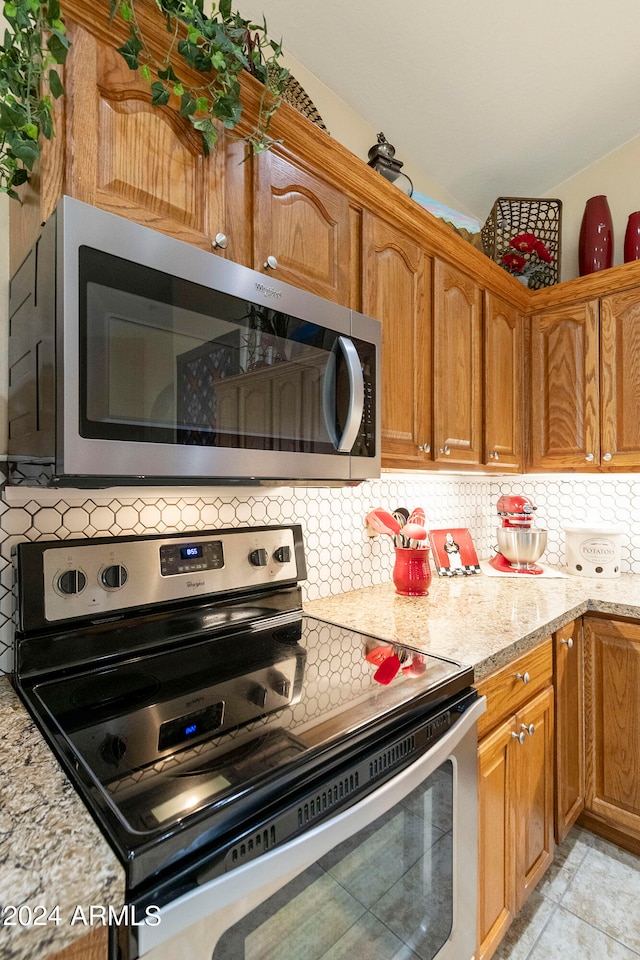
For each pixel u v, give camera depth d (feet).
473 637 3.72
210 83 2.89
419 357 4.78
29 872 1.40
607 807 5.15
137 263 2.37
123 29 2.59
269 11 4.62
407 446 4.59
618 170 7.00
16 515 2.99
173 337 2.52
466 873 3.09
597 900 4.48
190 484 3.04
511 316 6.46
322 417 3.38
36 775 1.90
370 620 4.20
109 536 3.31
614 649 5.06
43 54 2.32
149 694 2.68
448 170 7.02
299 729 2.25
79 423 2.14
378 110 5.89
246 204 3.22
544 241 7.00
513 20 4.91
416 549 5.11
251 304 2.92
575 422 6.36
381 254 4.34
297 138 3.51
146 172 2.67
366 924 2.44
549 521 7.61
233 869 1.72
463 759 3.05
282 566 4.18
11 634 2.96
